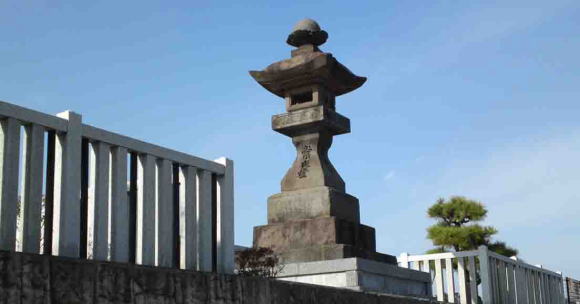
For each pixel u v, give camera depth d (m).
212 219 8.50
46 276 5.16
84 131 6.75
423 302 11.24
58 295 5.22
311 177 12.79
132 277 5.88
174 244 7.80
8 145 6.00
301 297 8.02
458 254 16.19
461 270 16.11
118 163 7.11
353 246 11.95
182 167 8.11
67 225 6.38
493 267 16.20
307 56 12.90
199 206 8.24
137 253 7.45
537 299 19.16
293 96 13.41
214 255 8.41
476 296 15.77
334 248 11.67
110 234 7.15
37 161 6.26
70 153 6.52
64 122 6.54
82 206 6.71
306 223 12.26
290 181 12.99
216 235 8.50
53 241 6.42
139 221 7.43
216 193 8.62
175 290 6.29
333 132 13.53
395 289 12.06
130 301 5.82
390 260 13.31
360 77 13.70
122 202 7.07
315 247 11.86
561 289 21.97
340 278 11.05
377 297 9.76
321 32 13.46
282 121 13.14
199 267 8.06
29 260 5.05
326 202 12.35
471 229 23.16
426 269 16.61
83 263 5.47
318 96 13.02
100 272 5.60
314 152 13.01
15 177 6.04
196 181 8.25
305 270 11.41
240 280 7.10
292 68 12.88
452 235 23.22
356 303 9.18
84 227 6.68
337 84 13.46
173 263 7.73
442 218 24.56
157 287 6.11
